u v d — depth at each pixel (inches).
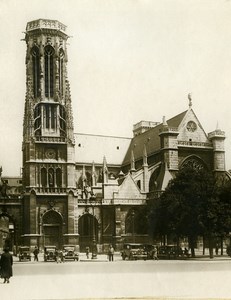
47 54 5693.9
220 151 5541.3
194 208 3440.0
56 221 5324.8
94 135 6889.8
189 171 3641.7
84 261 3595.0
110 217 5526.6
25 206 5265.8
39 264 3240.7
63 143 5462.6
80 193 5821.9
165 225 3858.3
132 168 5866.1
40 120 5511.8
